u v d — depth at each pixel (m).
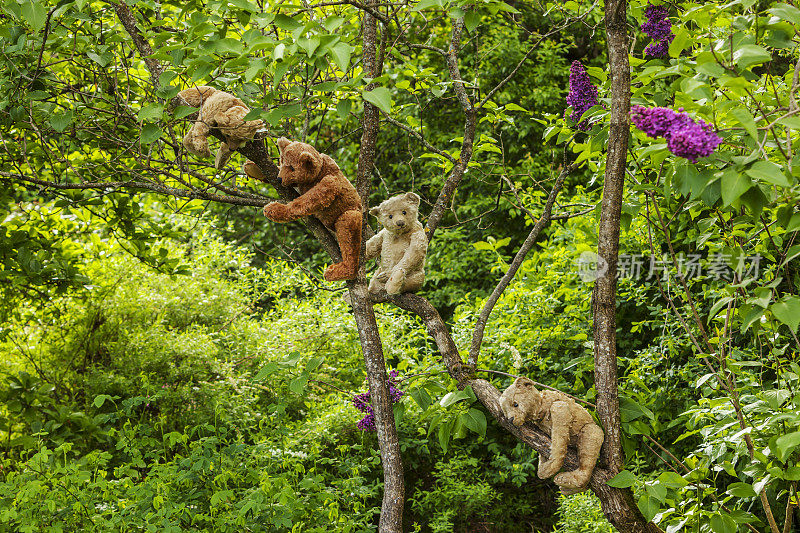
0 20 3.61
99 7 3.91
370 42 3.35
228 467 4.23
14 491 3.81
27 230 4.98
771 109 2.74
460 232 8.79
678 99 2.21
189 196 3.73
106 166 4.25
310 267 9.02
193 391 5.30
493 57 8.81
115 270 6.27
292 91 2.85
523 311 5.84
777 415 2.41
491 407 2.98
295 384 3.04
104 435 5.18
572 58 9.84
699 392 4.64
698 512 2.71
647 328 5.61
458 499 5.20
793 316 2.16
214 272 7.07
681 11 2.98
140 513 3.82
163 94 2.91
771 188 2.33
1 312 5.26
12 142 4.35
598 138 3.05
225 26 3.25
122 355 5.84
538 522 5.63
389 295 3.28
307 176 2.90
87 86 4.27
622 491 2.70
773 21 2.24
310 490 4.46
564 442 2.69
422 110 4.06
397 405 3.21
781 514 3.95
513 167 8.84
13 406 5.20
